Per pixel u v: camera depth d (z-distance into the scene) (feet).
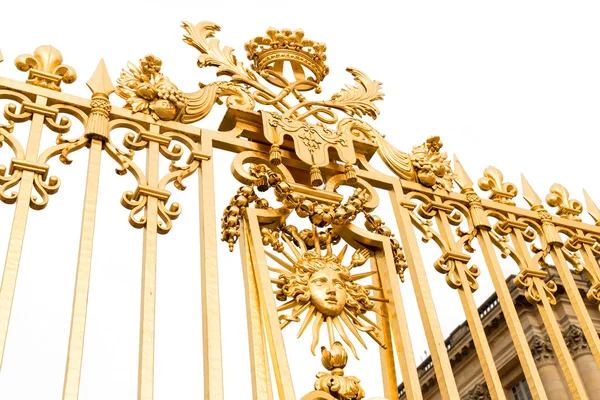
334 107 13.56
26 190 10.09
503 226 13.60
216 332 9.75
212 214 10.96
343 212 11.78
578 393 11.58
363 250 12.07
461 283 12.25
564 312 30.76
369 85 14.26
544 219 13.93
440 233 12.98
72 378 8.70
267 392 9.87
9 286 9.06
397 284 11.53
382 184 13.06
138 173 11.00
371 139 13.47
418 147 13.88
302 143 12.46
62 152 10.75
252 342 10.26
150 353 9.32
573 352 30.27
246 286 10.79
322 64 14.02
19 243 9.49
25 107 10.93
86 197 10.28
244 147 12.25
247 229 11.30
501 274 12.59
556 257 13.58
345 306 11.07
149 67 12.23
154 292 9.86
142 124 11.64
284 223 11.72
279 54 13.70
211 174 11.51
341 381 10.17
